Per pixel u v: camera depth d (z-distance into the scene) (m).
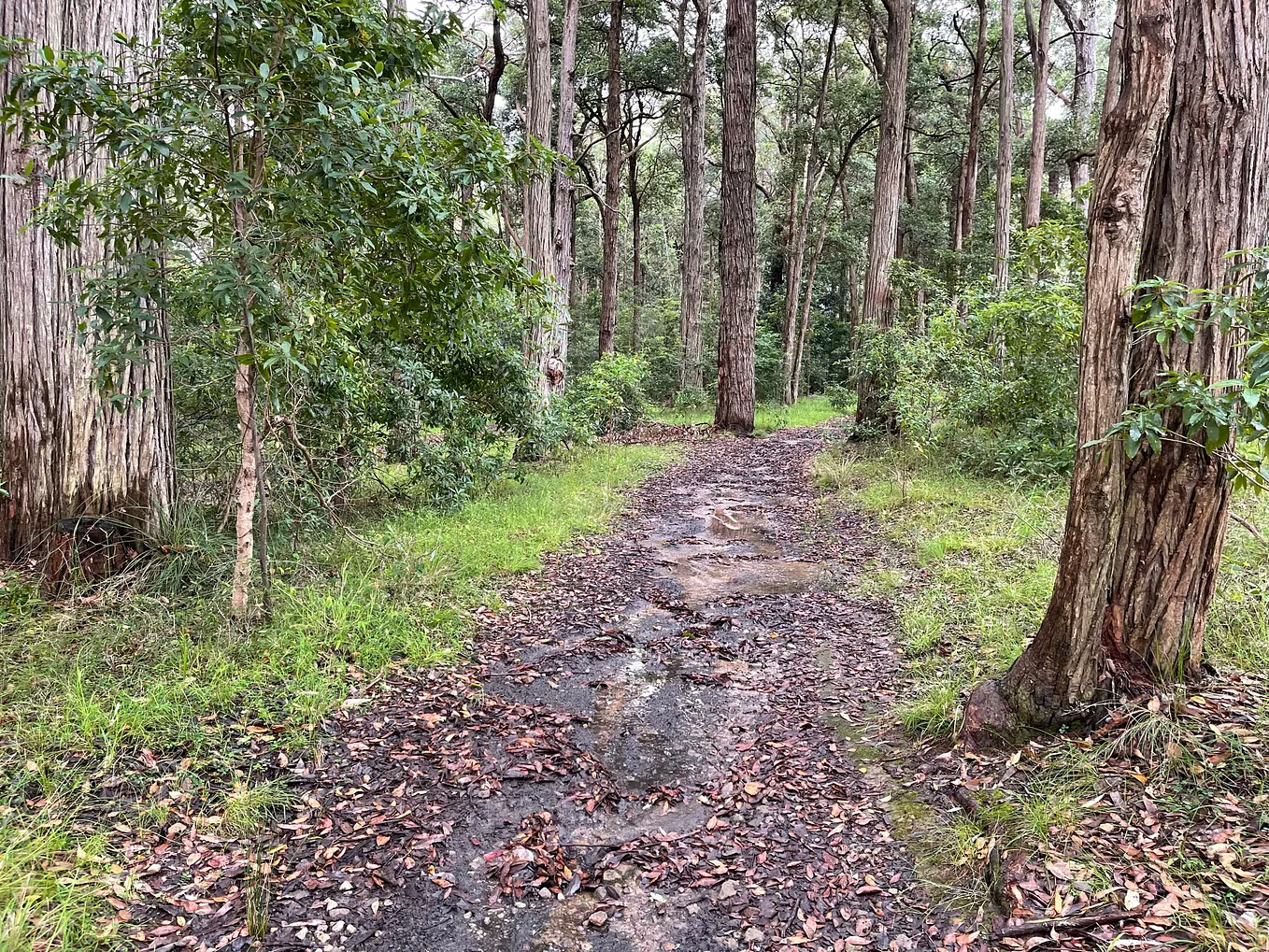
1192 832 2.67
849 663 4.89
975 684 4.04
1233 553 5.01
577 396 14.62
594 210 35.41
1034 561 5.74
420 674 4.58
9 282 4.96
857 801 3.40
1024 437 8.77
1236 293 3.05
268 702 3.97
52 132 3.75
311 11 3.85
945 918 2.65
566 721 4.22
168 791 3.26
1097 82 25.95
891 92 13.76
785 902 2.83
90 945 2.47
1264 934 2.22
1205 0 2.96
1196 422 2.86
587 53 24.58
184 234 4.19
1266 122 3.00
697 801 3.54
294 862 2.99
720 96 28.98
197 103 3.75
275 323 4.25
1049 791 3.02
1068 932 2.41
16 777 3.15
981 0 19.67
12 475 5.05
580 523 8.33
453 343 6.73
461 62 23.64
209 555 5.30
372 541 6.36
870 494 9.20
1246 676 3.52
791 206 26.80
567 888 2.94
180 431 6.30
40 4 4.84
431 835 3.20
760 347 29.91
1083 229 9.05
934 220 26.97
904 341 12.38
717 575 7.02
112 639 4.34
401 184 4.17
